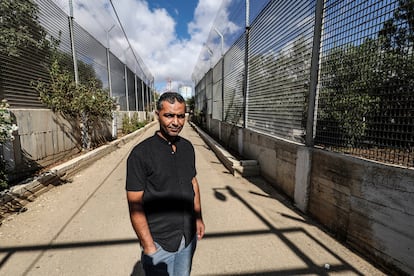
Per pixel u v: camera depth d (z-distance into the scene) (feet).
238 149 26.53
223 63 36.14
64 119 22.45
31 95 18.45
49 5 21.18
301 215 12.01
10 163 14.46
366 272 7.62
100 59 36.65
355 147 9.43
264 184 17.44
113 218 11.62
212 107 48.57
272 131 17.84
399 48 7.59
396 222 7.24
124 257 8.49
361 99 9.09
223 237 9.86
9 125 12.32
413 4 7.11
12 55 16.37
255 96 21.83
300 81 13.58
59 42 23.04
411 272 6.82
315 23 11.54
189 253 5.13
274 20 17.25
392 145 7.86
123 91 52.90
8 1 16.12
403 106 7.47
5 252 8.77
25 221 11.27
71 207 13.01
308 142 12.23
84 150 26.45
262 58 19.81
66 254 8.67
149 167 4.50
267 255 8.61
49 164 19.30
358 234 8.73
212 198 14.48
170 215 4.66
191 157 5.21
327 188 10.49
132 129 53.21
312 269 7.82
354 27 9.33
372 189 8.09
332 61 10.65
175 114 4.60
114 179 18.71
